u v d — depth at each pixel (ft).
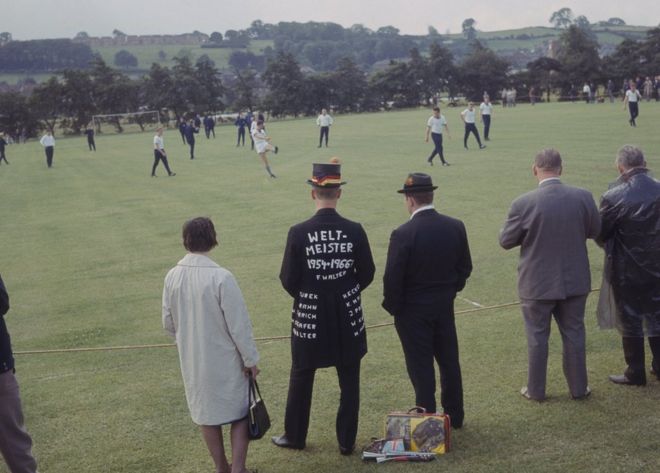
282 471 16.84
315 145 119.55
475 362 22.90
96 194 74.79
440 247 17.47
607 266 19.84
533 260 18.83
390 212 50.49
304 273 16.67
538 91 262.06
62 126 259.60
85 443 18.88
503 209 48.47
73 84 256.73
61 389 23.06
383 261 37.35
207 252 15.94
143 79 282.56
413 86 283.38
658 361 20.22
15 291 37.73
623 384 20.18
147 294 35.06
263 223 50.65
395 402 20.30
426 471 16.17
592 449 16.61
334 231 16.61
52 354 27.07
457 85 287.07
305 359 16.88
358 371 17.31
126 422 20.07
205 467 17.31
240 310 15.44
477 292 31.24
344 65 284.82
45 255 46.34
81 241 50.01
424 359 17.87
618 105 173.58
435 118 74.49
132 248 46.14
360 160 86.94
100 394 22.35
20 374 24.95
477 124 134.92
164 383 23.03
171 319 16.08
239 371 15.84
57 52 611.47
